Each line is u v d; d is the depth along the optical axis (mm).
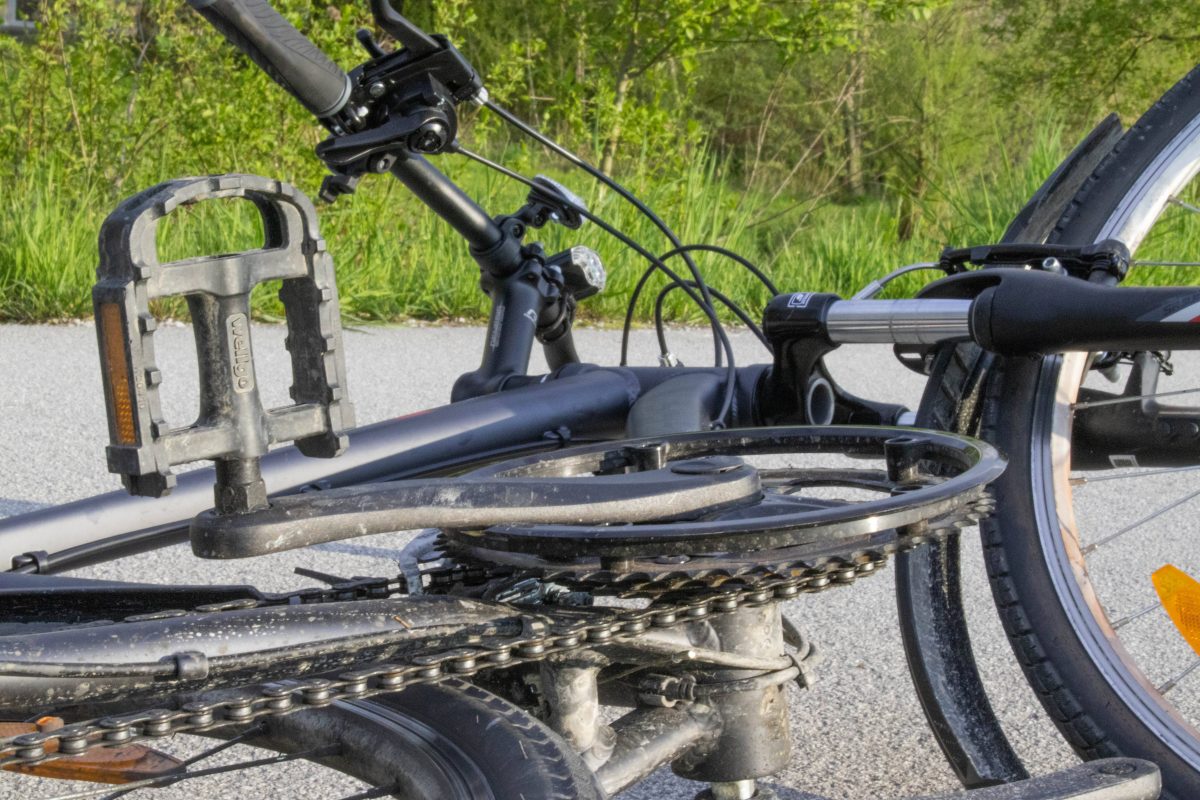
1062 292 1761
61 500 3934
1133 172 2139
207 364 1123
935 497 1341
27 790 2082
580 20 13633
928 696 1911
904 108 18797
